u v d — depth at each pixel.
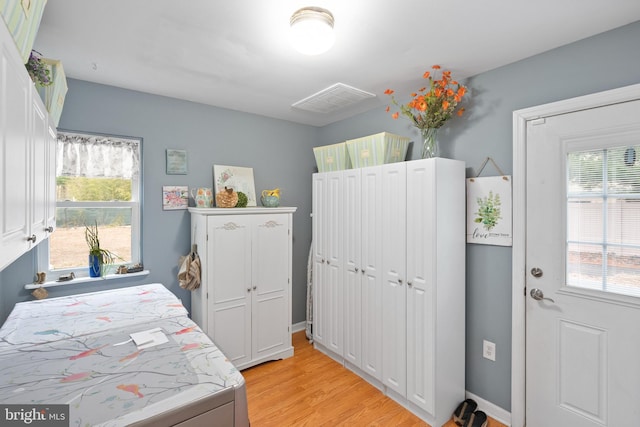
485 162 2.16
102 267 2.44
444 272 2.08
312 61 2.03
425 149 2.28
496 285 2.12
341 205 2.76
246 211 2.72
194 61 2.04
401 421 2.09
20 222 0.96
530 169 1.94
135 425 0.91
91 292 2.41
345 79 2.32
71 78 2.31
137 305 1.96
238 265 2.70
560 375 1.84
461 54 1.92
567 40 1.75
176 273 2.79
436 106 2.15
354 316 2.64
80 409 0.96
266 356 2.84
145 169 2.63
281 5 1.44
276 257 2.92
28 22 0.95
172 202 2.76
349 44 1.80
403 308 2.23
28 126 1.06
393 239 2.30
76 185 2.40
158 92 2.62
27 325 1.63
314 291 3.09
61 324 1.65
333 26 1.48
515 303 2.00
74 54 1.94
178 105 2.78
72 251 2.41
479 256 2.20
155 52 1.92
